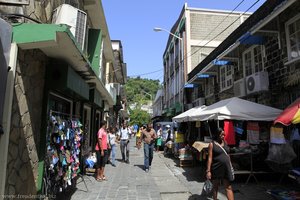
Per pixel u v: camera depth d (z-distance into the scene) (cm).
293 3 820
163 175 1060
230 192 616
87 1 1104
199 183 910
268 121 920
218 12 2577
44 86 596
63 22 664
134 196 743
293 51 930
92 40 1048
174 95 3073
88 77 847
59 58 606
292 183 863
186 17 2525
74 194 755
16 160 455
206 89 1919
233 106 907
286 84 955
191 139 1407
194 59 2466
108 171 1137
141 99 7638
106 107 1853
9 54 414
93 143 1330
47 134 573
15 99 449
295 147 795
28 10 498
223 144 645
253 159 916
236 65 1405
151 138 1173
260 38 1104
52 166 572
